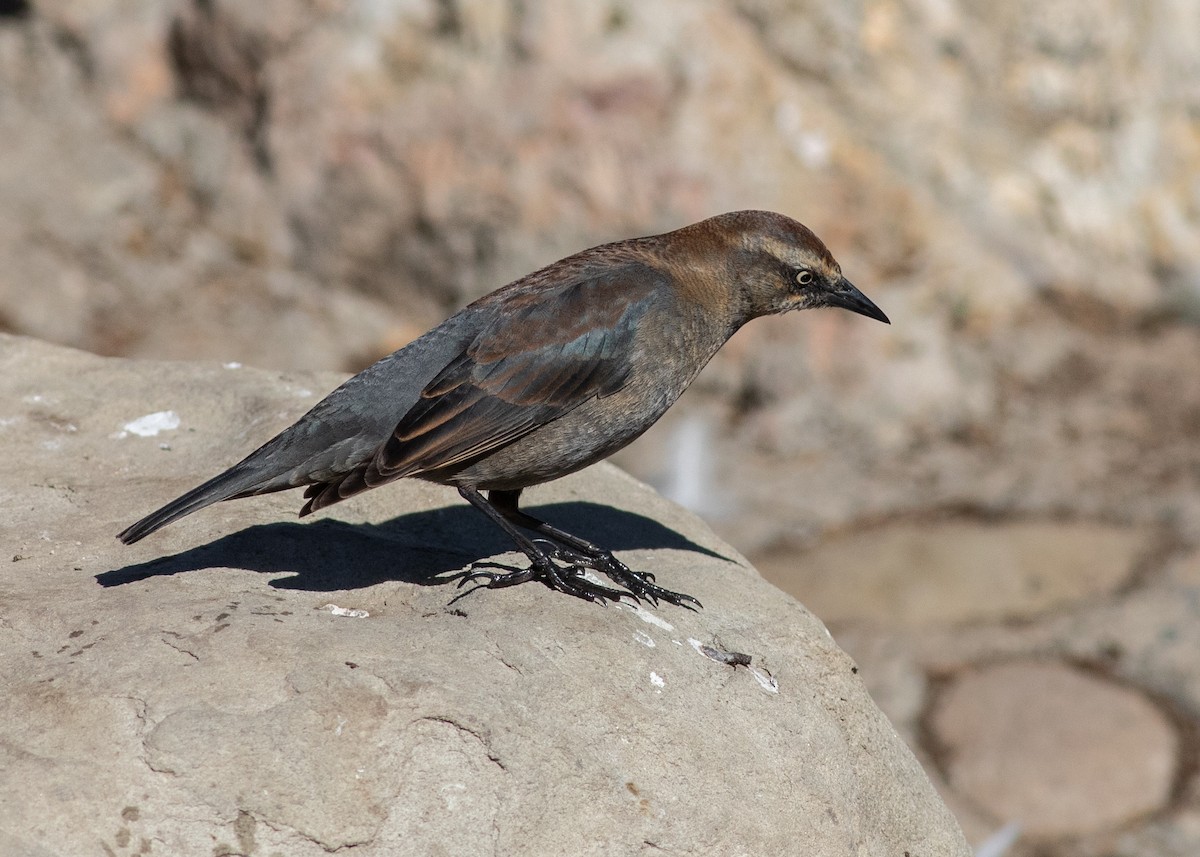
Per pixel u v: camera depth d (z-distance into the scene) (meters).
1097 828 11.26
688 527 8.65
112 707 5.83
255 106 17.77
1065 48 18.23
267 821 5.60
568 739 6.13
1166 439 16.58
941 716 12.55
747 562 8.34
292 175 17.52
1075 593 14.18
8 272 17.11
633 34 16.75
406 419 7.14
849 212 17.22
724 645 7.09
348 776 5.77
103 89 18.53
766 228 8.19
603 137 16.64
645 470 16.39
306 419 7.17
